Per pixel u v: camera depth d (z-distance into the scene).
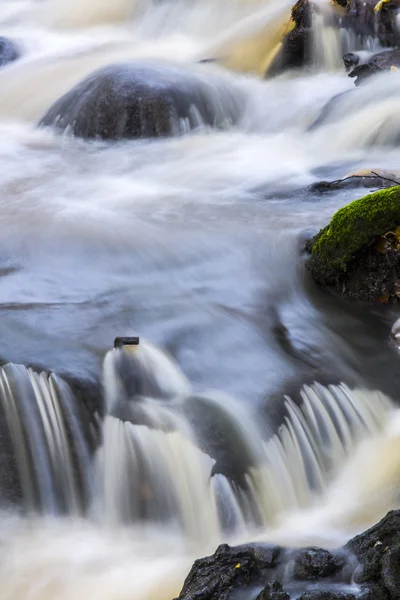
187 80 17.50
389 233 9.54
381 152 14.91
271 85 18.98
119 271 10.27
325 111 16.64
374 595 5.28
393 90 16.28
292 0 23.03
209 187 13.70
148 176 14.48
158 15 25.98
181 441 7.32
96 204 12.88
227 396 7.91
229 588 5.53
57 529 7.00
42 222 11.87
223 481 7.08
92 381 7.71
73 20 26.62
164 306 9.43
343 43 20.30
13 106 19.30
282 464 7.49
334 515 7.14
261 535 6.89
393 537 5.69
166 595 6.13
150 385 7.94
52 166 15.23
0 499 7.02
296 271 10.38
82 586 6.31
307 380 8.26
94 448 7.39
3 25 26.77
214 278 10.25
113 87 16.86
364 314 9.64
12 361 7.70
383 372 8.65
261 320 9.38
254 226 11.55
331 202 12.49
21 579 6.40
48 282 9.84
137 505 7.16
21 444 7.22
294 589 5.46
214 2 25.08
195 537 6.99
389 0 20.20
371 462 7.68
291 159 15.25
